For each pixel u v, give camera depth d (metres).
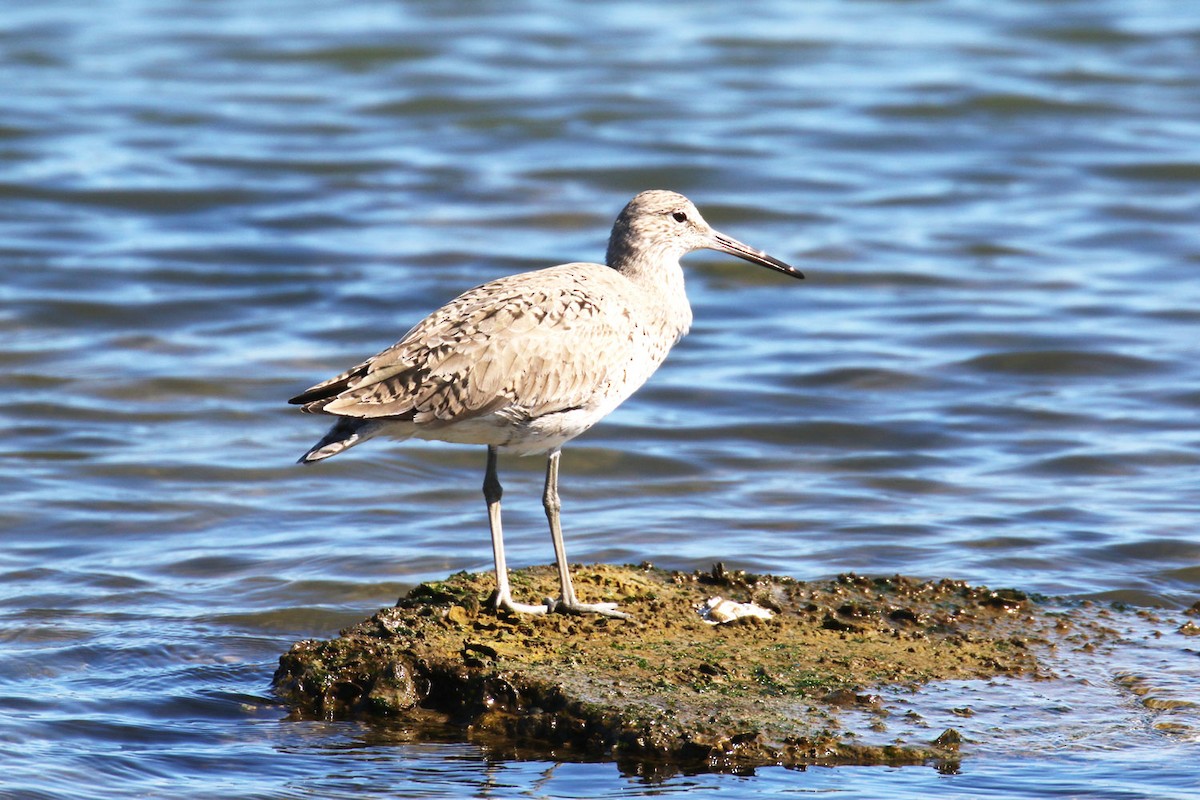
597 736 9.78
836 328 20.75
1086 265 22.92
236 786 9.52
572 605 11.22
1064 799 9.09
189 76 31.52
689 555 13.88
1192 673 10.80
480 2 36.94
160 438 17.11
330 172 26.50
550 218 24.69
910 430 17.33
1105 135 28.28
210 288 21.88
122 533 14.58
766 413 17.94
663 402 18.31
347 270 22.58
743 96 30.36
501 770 9.65
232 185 25.66
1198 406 17.84
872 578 12.36
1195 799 9.02
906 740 9.67
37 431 17.16
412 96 29.95
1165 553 13.77
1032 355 19.47
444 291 21.83
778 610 11.48
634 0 37.28
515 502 15.48
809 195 25.75
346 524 14.84
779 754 9.54
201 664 11.62
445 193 25.64
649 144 27.80
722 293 22.23
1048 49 32.97
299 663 11.01
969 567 13.46
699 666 10.46
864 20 35.44
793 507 15.23
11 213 24.52
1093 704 10.27
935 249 23.53
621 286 11.84
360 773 9.68
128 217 24.64
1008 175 26.67
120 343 19.94
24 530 14.59
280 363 19.28
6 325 20.34
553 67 32.03
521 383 10.92
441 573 13.55
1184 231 24.11
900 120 29.00
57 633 12.20
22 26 34.69
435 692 10.53
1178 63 31.88
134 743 10.17
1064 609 12.11
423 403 10.73
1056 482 15.77
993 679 10.61
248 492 15.68
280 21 35.47
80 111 29.17
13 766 9.71
